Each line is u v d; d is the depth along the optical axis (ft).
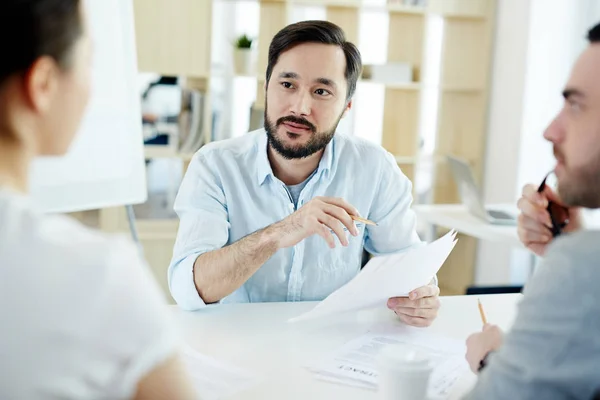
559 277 2.57
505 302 5.80
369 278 4.43
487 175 14.17
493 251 13.65
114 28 8.29
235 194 6.09
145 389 2.12
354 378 3.99
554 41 12.82
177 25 11.80
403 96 13.91
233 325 4.90
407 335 4.82
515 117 13.42
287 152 5.89
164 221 12.26
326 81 5.78
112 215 11.83
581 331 2.47
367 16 13.70
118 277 2.11
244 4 12.57
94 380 2.02
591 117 2.83
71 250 2.11
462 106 14.52
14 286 2.02
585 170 2.89
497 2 13.88
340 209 5.05
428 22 13.94
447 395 3.84
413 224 6.53
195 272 5.32
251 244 5.22
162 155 11.94
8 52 2.10
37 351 1.99
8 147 2.19
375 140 14.05
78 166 7.82
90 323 2.03
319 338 4.68
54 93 2.23
